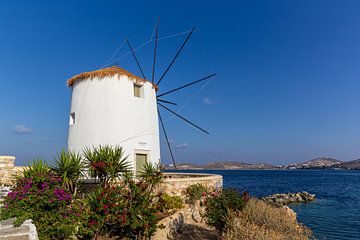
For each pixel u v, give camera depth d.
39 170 10.88
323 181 82.50
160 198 12.85
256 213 12.38
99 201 10.69
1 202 10.47
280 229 11.54
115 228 10.98
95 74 18.86
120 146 17.84
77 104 19.42
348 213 27.22
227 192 13.21
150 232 11.03
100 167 12.73
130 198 11.25
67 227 9.59
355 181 81.12
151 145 19.75
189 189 16.30
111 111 18.22
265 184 70.88
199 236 13.19
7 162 17.19
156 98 23.00
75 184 12.69
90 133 18.36
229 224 11.20
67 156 12.84
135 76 19.69
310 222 23.03
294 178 103.69
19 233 8.37
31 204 9.72
